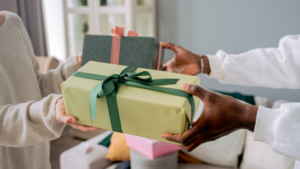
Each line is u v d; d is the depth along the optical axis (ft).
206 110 2.49
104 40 3.24
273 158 4.98
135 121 2.49
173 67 3.68
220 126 2.50
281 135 2.40
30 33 9.57
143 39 3.15
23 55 3.31
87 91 2.51
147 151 5.25
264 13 6.86
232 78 3.43
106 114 2.54
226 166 5.71
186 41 8.28
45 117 2.61
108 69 2.79
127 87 2.55
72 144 9.42
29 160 3.31
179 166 5.84
